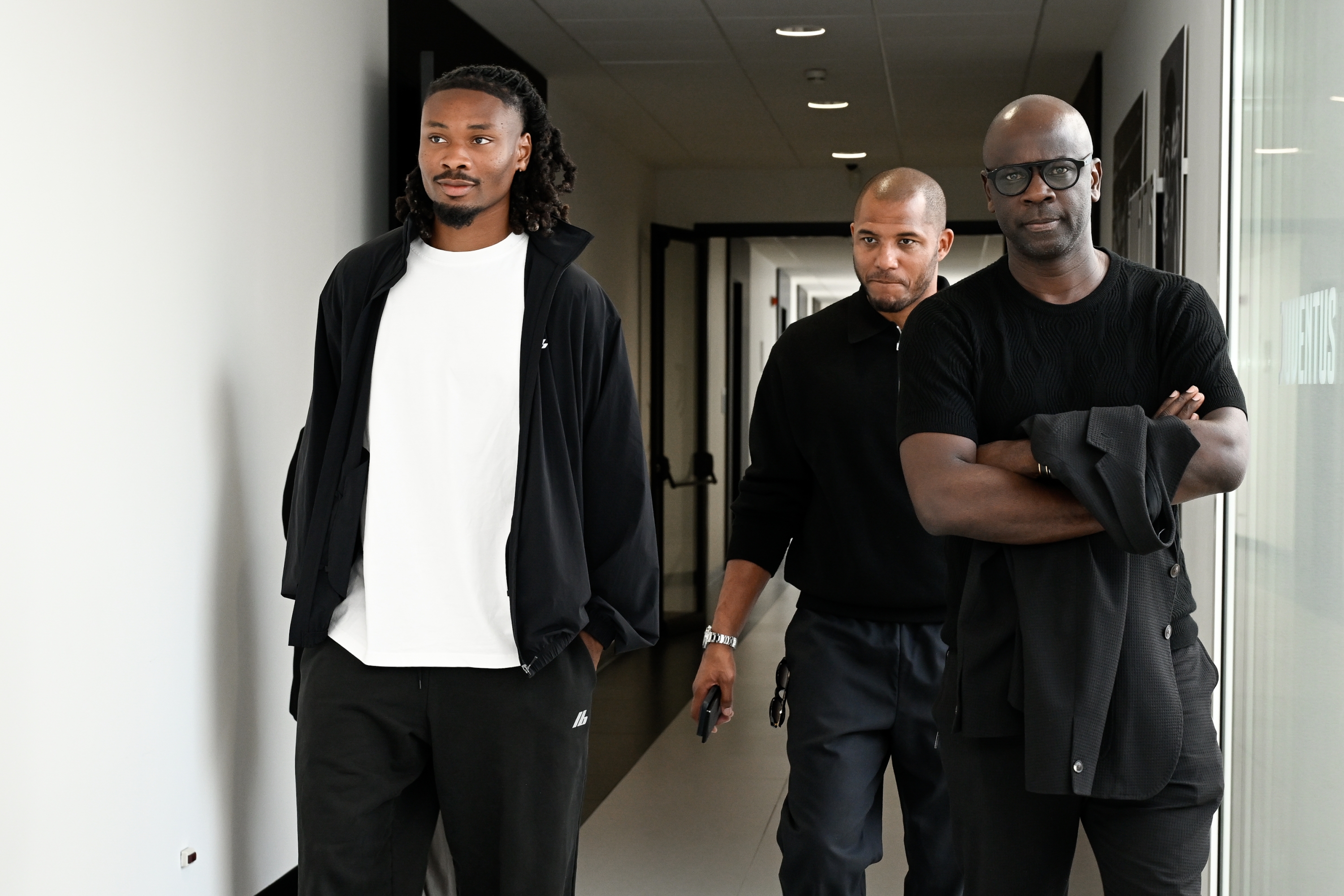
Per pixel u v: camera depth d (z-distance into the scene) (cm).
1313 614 219
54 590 227
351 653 213
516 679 212
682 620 817
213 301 280
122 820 247
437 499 213
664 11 504
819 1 490
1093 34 532
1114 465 149
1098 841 166
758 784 448
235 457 290
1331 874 208
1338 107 207
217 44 283
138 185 252
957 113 698
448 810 219
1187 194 330
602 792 438
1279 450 241
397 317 218
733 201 892
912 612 233
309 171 332
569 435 221
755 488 249
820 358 238
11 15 216
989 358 167
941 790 237
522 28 528
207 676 278
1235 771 273
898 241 229
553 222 226
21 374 219
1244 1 273
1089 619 157
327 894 213
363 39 369
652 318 816
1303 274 226
